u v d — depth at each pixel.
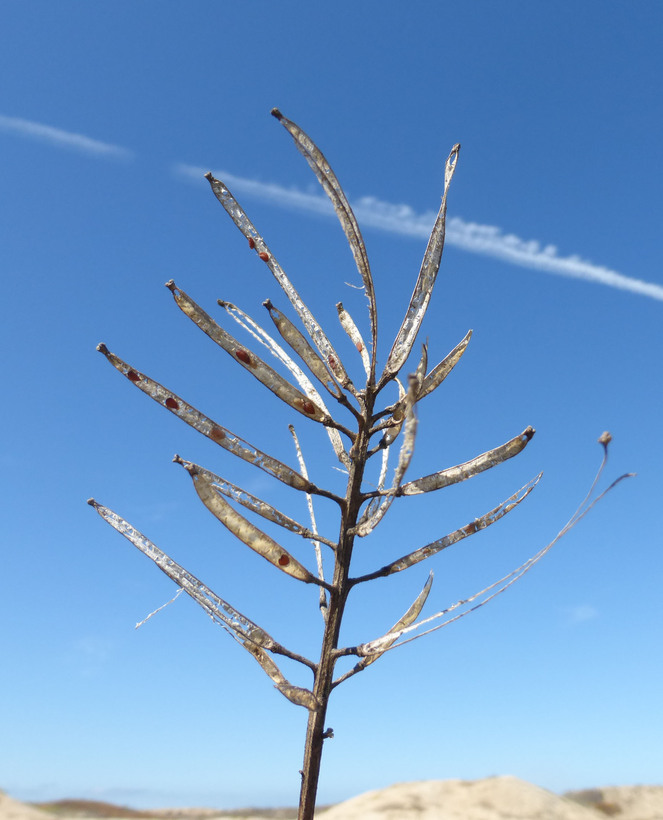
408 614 0.20
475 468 0.18
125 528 0.18
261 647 0.17
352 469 0.19
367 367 0.20
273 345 0.21
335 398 0.19
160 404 0.18
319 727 0.17
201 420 0.18
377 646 0.17
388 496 0.18
